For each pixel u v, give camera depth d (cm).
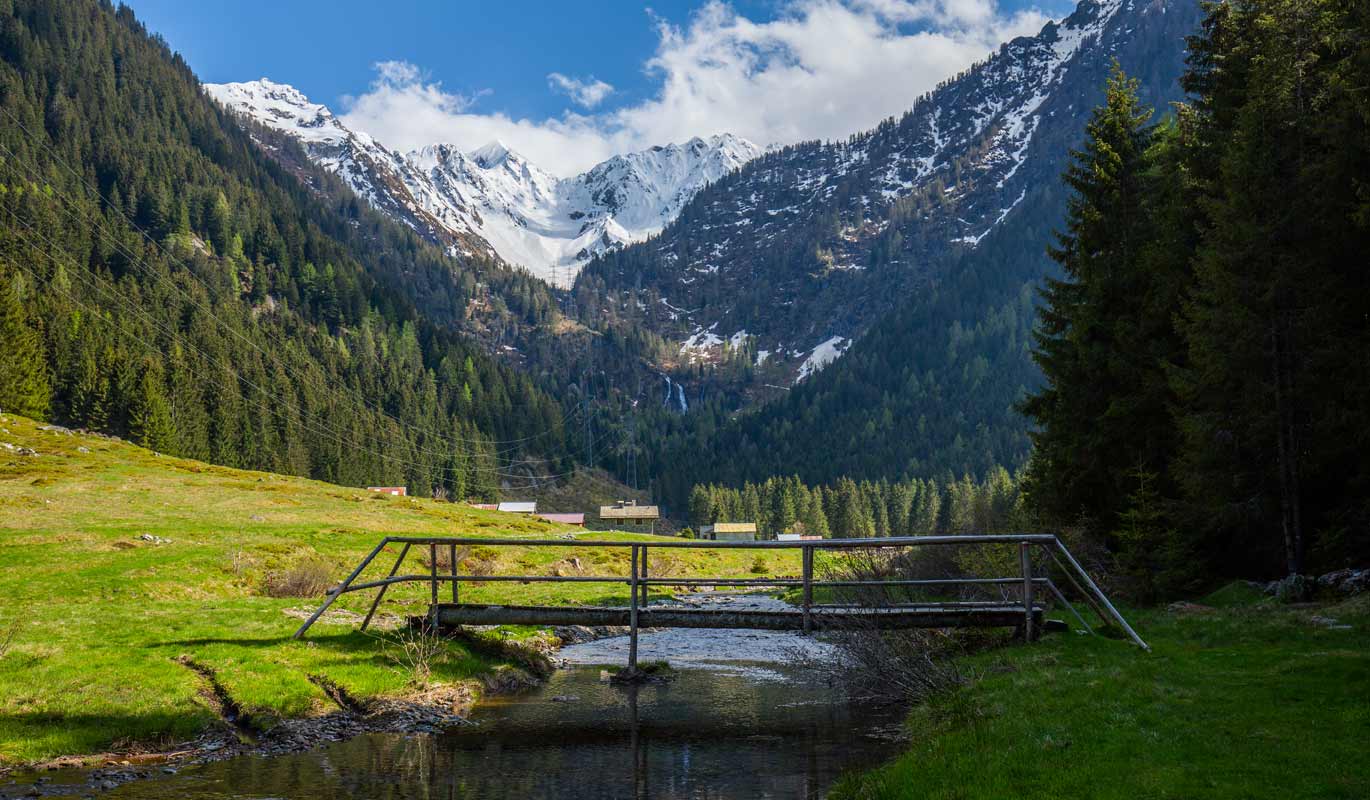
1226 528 3353
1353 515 2973
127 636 2203
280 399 19075
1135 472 3734
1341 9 3188
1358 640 1795
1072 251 4503
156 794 1373
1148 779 1028
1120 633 2142
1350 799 913
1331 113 3034
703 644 3238
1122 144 4300
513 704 2088
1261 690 1405
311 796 1371
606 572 6606
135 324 18662
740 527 18600
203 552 4350
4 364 11962
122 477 7425
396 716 1894
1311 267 2997
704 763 1554
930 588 3428
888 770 1315
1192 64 4259
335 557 4912
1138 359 3919
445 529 7669
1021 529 3659
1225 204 3238
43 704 1702
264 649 2133
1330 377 2941
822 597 4494
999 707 1499
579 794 1380
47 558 3988
